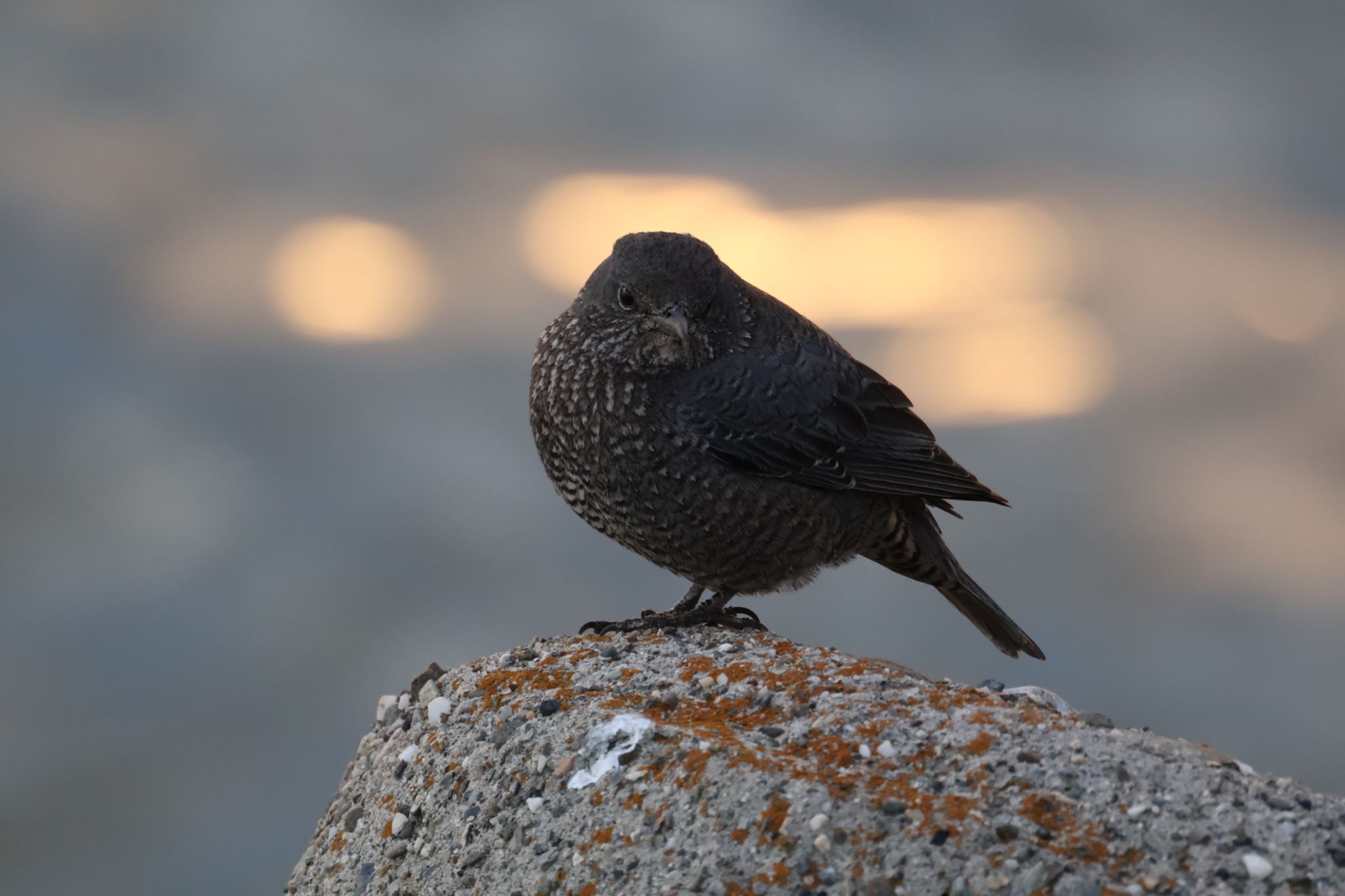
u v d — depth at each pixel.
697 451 12.91
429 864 9.51
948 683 10.45
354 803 10.60
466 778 9.81
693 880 8.35
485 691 10.53
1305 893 7.81
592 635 11.68
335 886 9.95
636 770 9.12
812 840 8.34
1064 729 9.06
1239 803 8.35
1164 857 8.05
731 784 8.78
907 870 8.10
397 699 11.34
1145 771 8.62
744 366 13.08
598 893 8.54
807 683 10.05
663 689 10.27
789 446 13.13
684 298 12.64
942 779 8.76
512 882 8.95
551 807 9.20
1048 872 7.95
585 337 12.99
